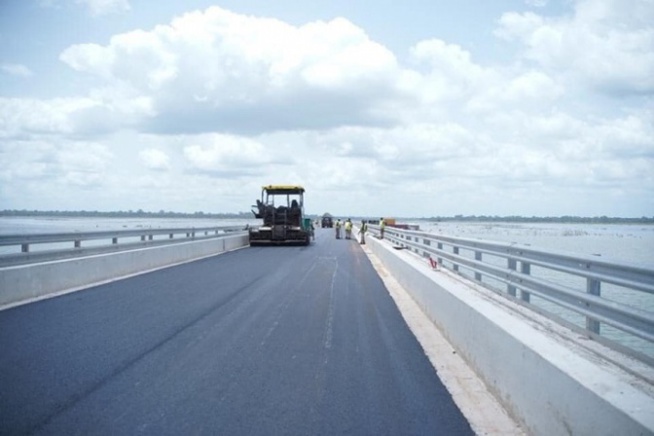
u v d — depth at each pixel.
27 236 12.27
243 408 5.52
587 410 3.75
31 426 5.00
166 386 6.16
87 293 12.62
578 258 5.89
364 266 20.92
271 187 34.16
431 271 11.62
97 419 5.18
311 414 5.39
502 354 5.64
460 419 5.29
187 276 16.38
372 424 5.15
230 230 31.64
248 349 7.83
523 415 4.97
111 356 7.34
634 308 4.80
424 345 8.21
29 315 9.95
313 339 8.52
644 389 4.45
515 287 8.25
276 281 15.51
